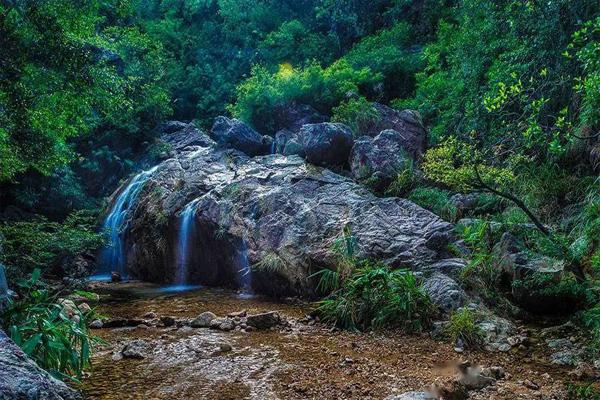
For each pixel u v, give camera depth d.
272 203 9.66
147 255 11.66
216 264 10.35
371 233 8.24
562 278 6.43
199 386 4.49
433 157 8.65
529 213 6.73
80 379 4.64
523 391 4.38
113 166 16.53
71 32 9.18
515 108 10.40
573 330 5.93
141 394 4.30
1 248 7.52
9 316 4.57
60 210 15.34
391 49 15.96
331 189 9.81
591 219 7.17
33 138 8.91
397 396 4.09
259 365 5.06
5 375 2.40
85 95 9.09
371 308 6.68
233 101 20.62
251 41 21.80
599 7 8.66
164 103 17.89
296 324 6.77
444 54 14.58
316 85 14.80
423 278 7.16
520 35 9.89
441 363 5.16
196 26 24.16
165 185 12.23
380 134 11.05
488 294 6.87
